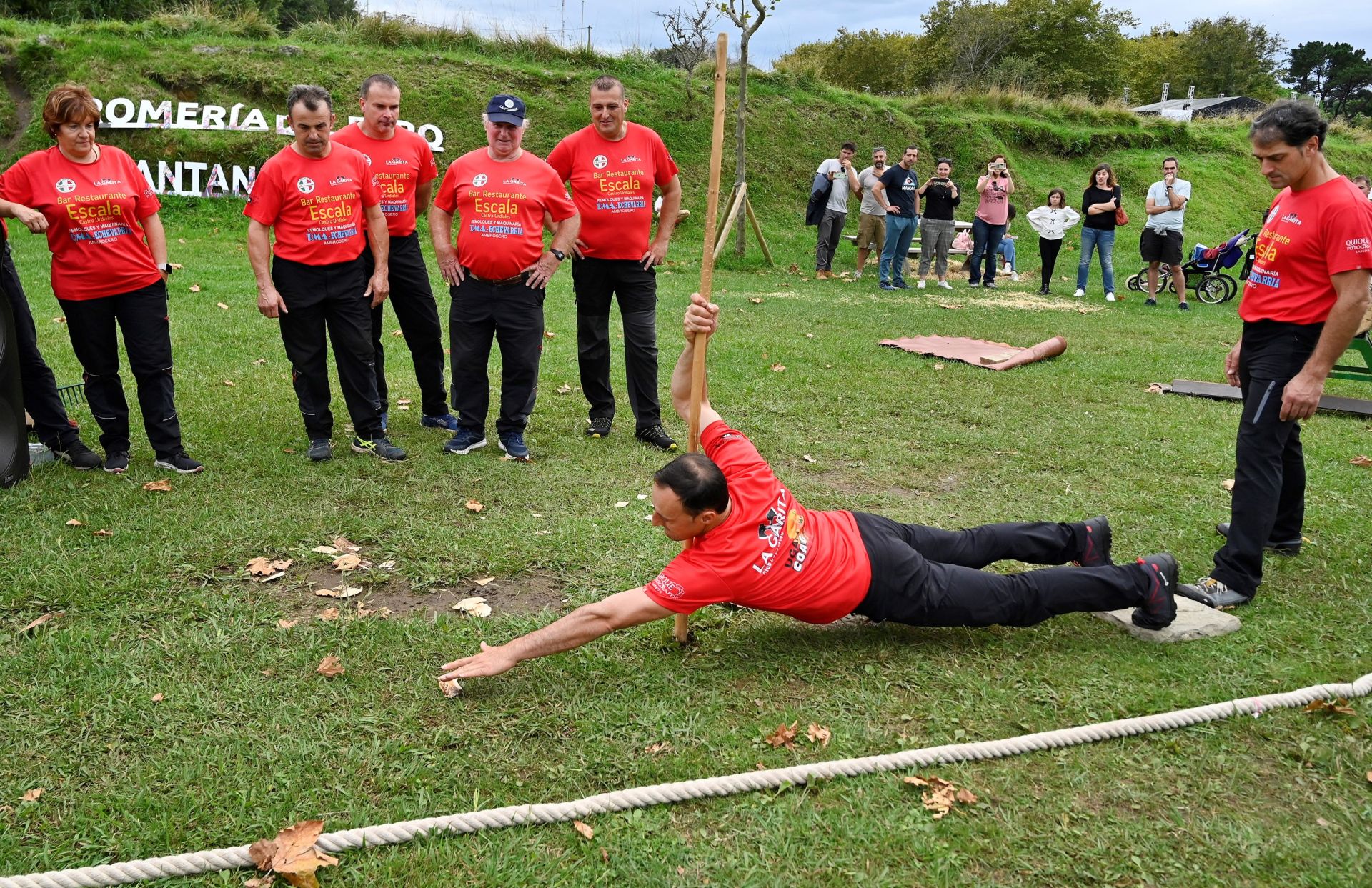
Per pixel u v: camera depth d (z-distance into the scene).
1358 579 4.25
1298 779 2.88
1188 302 13.49
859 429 6.48
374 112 5.56
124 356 7.50
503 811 2.60
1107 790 2.81
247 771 2.79
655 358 5.93
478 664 3.12
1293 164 3.80
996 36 50.16
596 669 3.36
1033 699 3.26
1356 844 2.60
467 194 5.25
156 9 19.47
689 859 2.51
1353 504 5.19
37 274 10.16
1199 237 20.56
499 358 8.06
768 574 3.23
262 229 5.05
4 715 2.99
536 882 2.42
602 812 2.65
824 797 2.75
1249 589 3.97
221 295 9.81
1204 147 24.73
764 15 14.30
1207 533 4.79
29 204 4.67
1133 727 3.06
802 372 7.92
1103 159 23.00
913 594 3.40
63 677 3.19
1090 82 52.19
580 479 5.29
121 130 15.24
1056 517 4.98
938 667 3.44
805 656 3.49
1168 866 2.52
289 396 6.59
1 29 15.99
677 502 3.11
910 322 10.71
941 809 2.69
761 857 2.52
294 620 3.66
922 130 21.30
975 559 3.76
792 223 18.03
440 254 5.39
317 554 4.23
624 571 4.16
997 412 6.98
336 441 5.78
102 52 15.85
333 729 2.99
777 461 5.79
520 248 5.27
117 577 3.89
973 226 14.49
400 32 18.62
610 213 5.65
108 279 4.82
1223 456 6.05
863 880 2.45
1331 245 3.69
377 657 3.39
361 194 5.24
